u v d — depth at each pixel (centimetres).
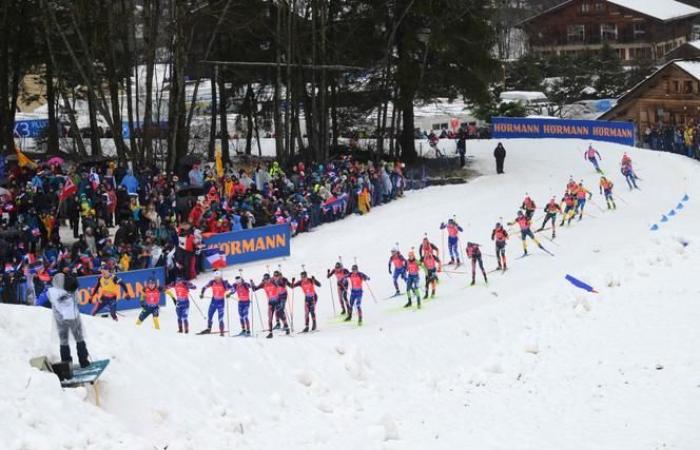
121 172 3766
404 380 2116
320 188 4059
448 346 2348
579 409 1927
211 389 1755
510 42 11456
